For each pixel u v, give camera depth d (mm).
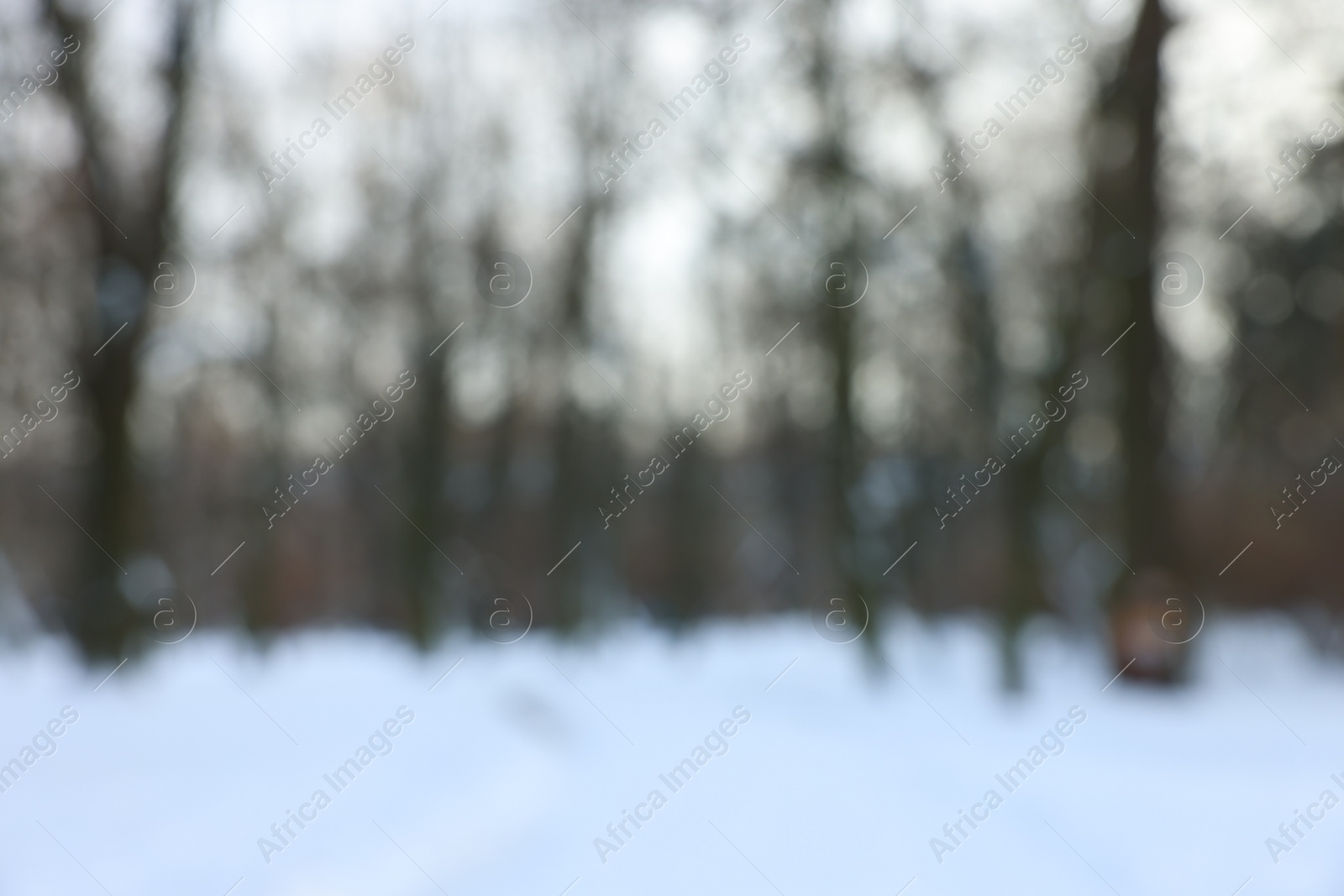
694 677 37781
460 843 12797
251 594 40812
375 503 47625
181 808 12508
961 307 31781
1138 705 25203
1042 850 13102
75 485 30672
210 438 39031
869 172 31094
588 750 21984
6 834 10898
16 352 27438
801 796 16781
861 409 32906
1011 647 28875
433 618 42344
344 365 41219
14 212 26328
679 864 12703
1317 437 34344
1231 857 12289
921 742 22109
